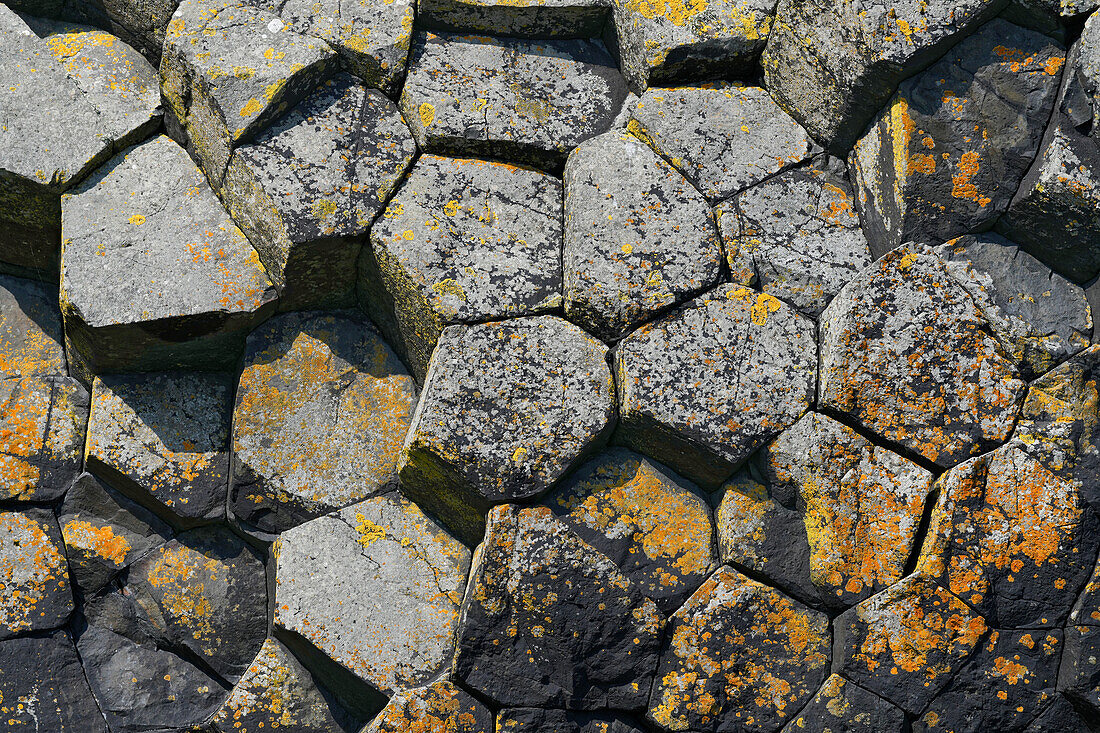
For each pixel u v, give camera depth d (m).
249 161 3.51
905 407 3.34
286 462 3.66
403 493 3.67
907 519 3.32
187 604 3.68
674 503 3.50
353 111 3.63
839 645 3.34
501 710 3.32
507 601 3.32
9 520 3.65
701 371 3.41
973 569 3.26
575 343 3.48
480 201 3.63
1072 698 3.22
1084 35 3.27
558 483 3.45
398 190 3.62
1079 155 3.26
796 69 3.63
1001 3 3.31
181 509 3.66
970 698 3.25
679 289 3.48
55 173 3.59
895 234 3.41
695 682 3.34
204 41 3.57
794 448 3.37
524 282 3.54
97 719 3.56
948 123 3.35
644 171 3.61
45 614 3.59
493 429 3.38
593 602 3.33
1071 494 3.27
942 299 3.37
